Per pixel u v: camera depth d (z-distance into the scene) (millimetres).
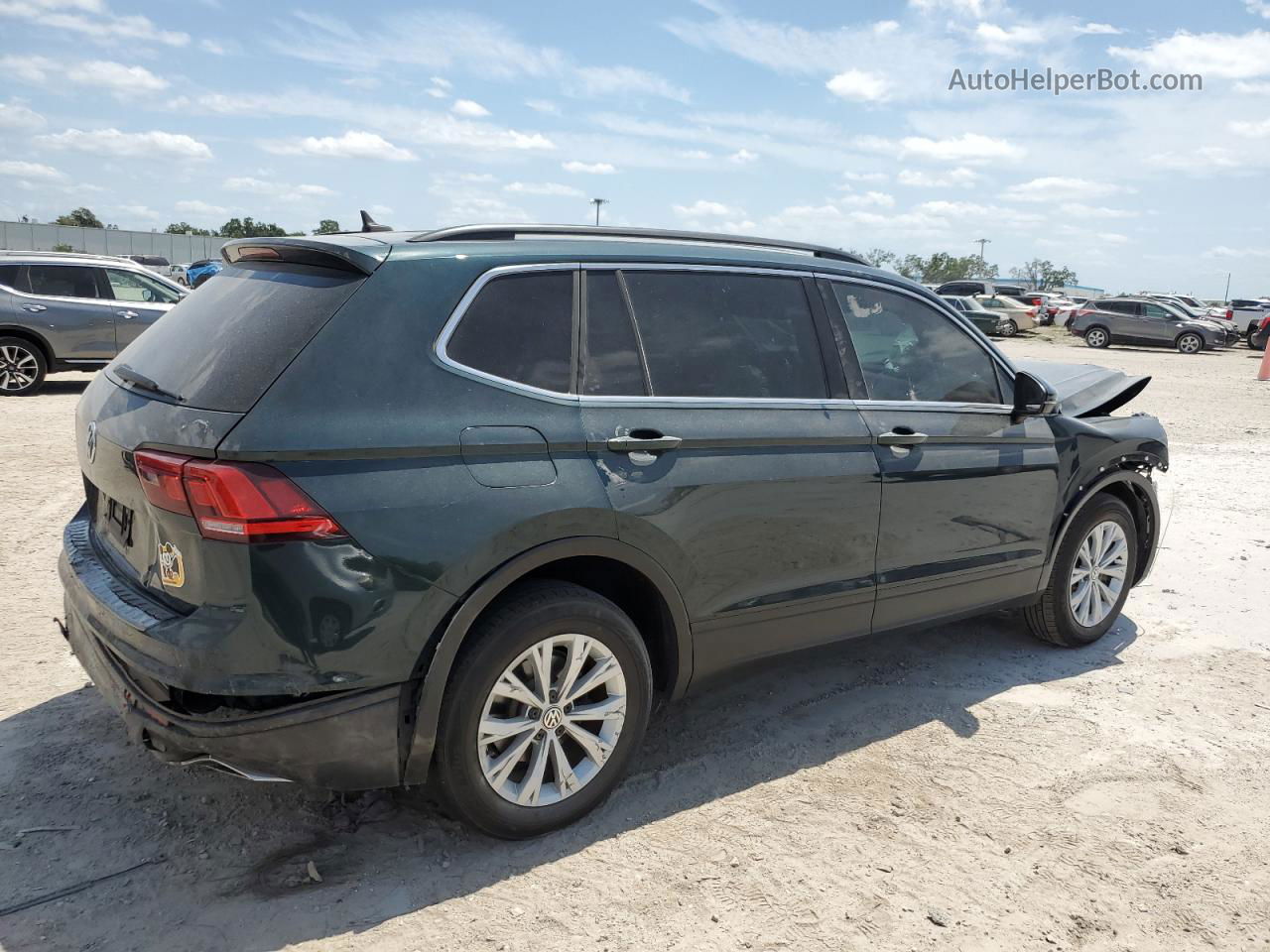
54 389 13578
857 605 3902
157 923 2662
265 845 3037
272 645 2584
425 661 2799
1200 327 32000
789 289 3803
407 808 3279
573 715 3127
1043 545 4641
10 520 6512
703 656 3494
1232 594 6047
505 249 3154
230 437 2547
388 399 2760
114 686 2859
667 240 3637
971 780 3641
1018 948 2732
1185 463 10430
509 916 2760
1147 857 3184
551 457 3012
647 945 2670
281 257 3104
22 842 2982
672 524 3244
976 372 4418
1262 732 4125
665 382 3355
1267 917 2900
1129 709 4320
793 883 2977
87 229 76875
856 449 3797
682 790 3492
